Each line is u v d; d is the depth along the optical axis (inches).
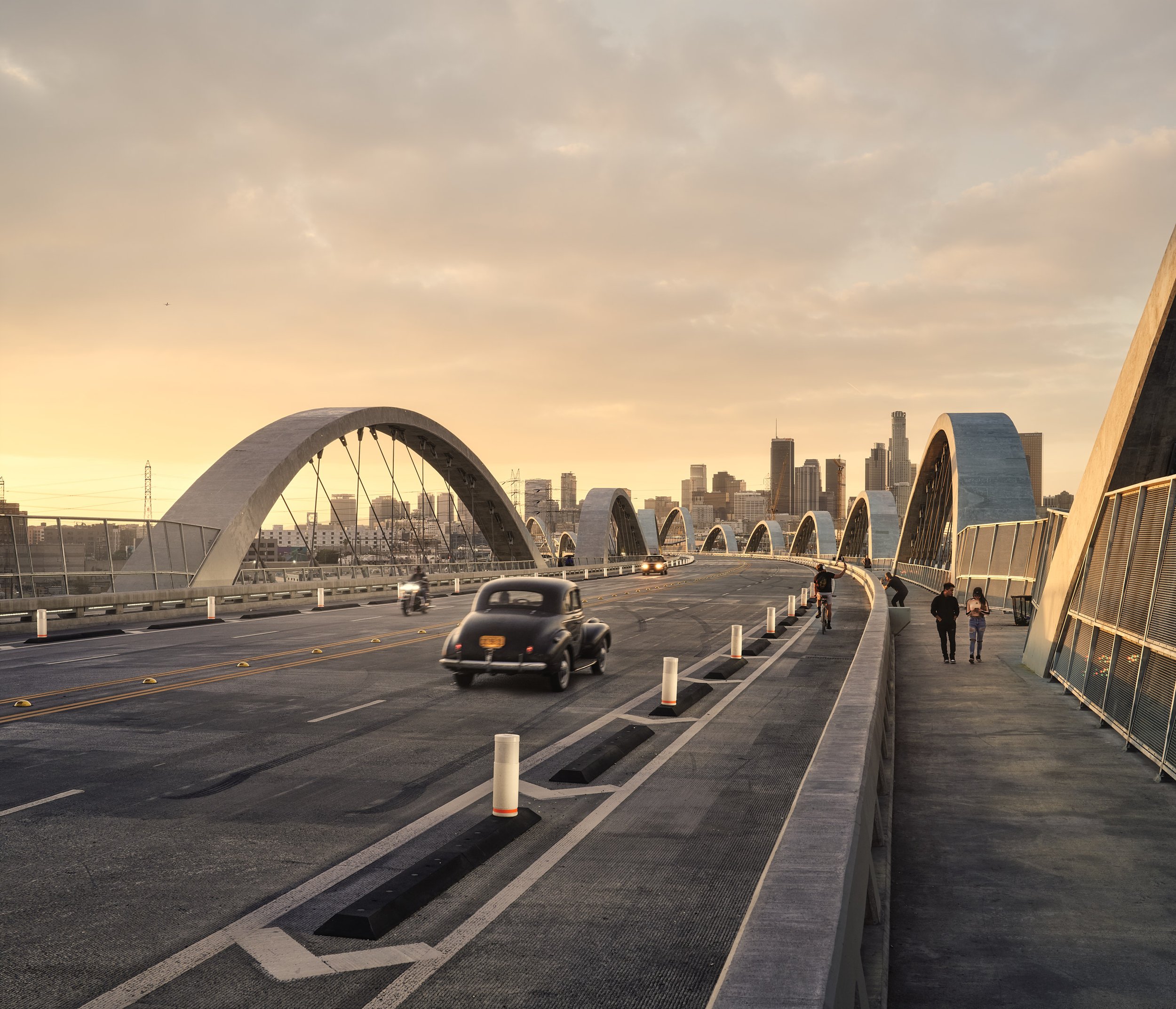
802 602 1487.5
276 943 220.1
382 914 229.6
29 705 534.3
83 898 247.6
